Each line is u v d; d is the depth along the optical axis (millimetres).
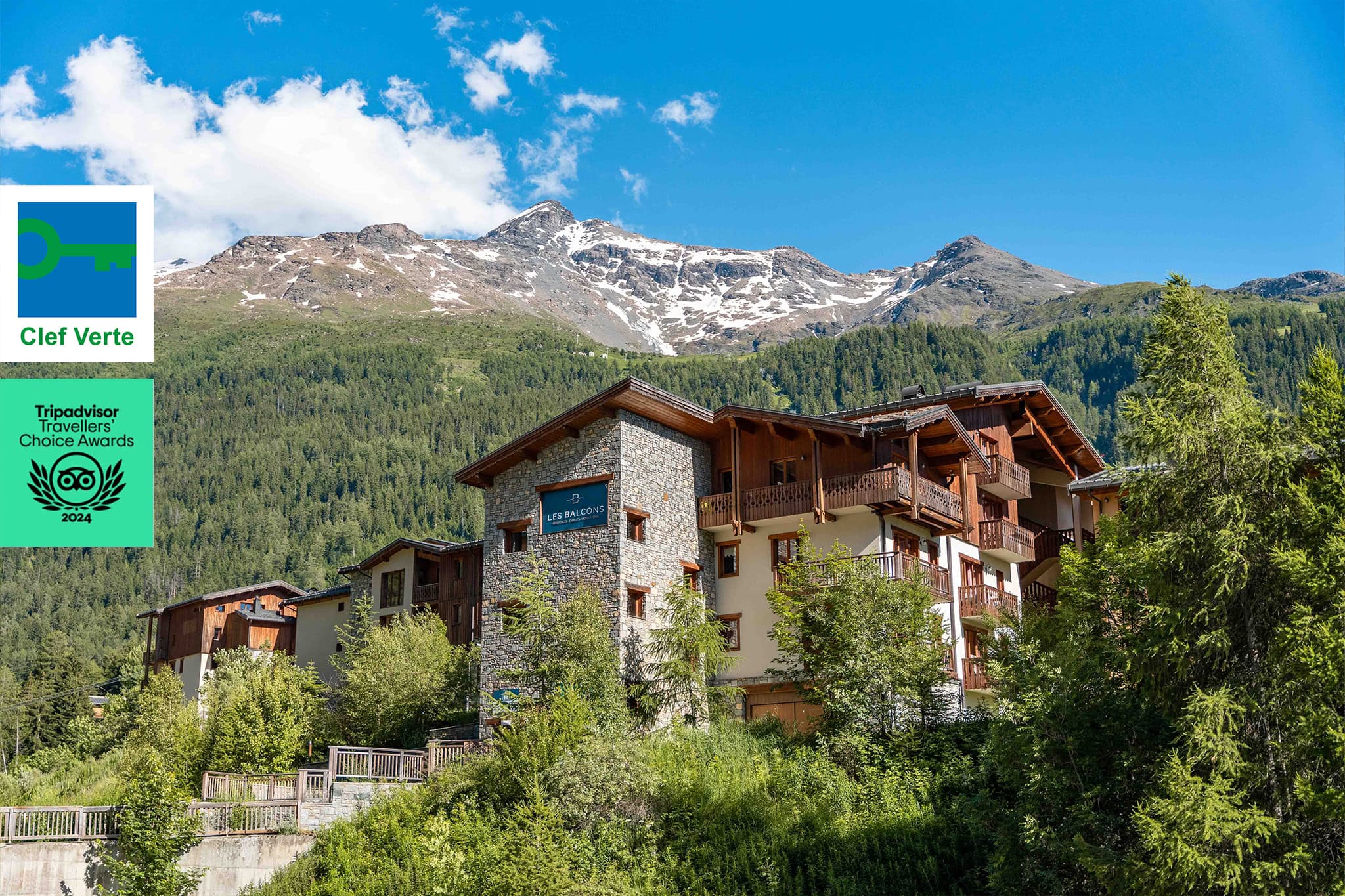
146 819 30906
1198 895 19625
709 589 41406
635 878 27359
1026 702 23812
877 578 33625
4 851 29734
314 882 31156
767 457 41344
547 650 36281
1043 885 22828
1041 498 49344
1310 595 20688
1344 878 19016
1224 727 20594
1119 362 196000
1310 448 21953
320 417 194625
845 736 30891
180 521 161750
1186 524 22438
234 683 45625
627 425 39531
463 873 27406
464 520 149250
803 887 26438
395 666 42375
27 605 148500
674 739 34188
